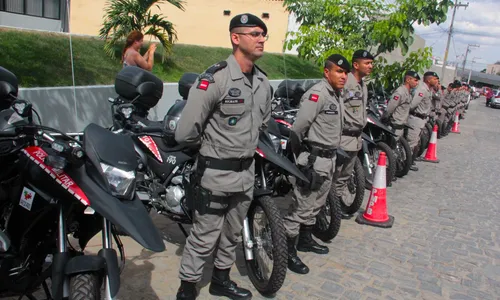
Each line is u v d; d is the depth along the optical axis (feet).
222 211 10.13
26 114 8.67
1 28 26.11
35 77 22.95
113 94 22.91
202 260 10.39
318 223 15.14
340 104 12.67
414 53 29.19
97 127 8.66
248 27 9.13
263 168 12.63
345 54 26.78
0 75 9.82
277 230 10.78
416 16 27.61
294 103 23.50
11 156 8.71
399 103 23.50
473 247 16.19
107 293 7.43
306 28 28.40
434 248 15.79
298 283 12.44
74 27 50.19
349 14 29.07
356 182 17.34
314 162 12.57
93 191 7.88
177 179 12.65
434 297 12.35
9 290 8.43
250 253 11.62
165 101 26.45
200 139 9.71
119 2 30.19
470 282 13.44
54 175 7.84
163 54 33.47
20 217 8.57
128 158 8.37
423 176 27.37
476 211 20.76
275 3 51.26
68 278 7.39
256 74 9.95
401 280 13.17
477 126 64.75
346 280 12.85
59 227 7.93
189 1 52.65
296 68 48.96
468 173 29.40
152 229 7.88
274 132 14.79
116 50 30.12
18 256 8.42
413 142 26.91
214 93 9.20
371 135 23.20
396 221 18.31
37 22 39.29
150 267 12.55
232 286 11.27
